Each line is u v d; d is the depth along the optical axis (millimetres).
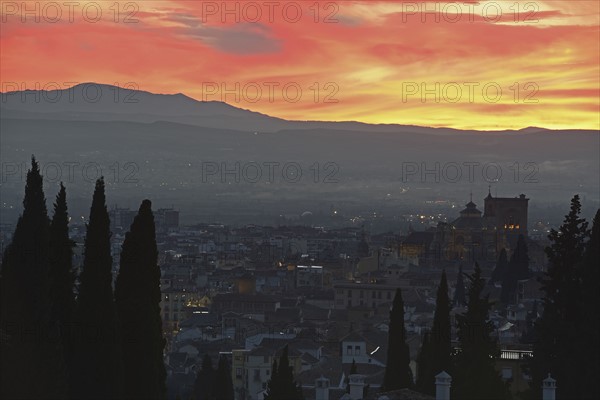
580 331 198125
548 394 164875
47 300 159750
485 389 191000
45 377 155750
